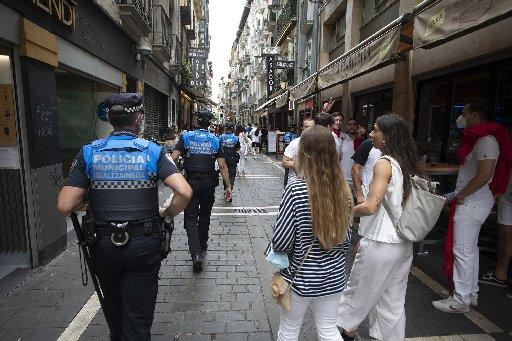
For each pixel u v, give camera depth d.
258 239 5.34
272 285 1.96
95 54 6.39
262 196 8.82
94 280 2.26
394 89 7.21
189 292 3.61
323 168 1.82
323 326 2.04
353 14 10.70
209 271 4.14
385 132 2.32
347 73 6.14
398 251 2.30
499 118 4.50
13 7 3.66
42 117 4.24
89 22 6.08
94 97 7.61
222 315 3.18
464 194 3.12
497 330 3.01
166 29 13.82
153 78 12.65
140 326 2.14
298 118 19.62
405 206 2.24
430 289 3.74
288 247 1.85
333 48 14.08
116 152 2.04
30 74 4.00
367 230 2.37
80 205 2.12
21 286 3.66
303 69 18.42
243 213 6.99
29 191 4.04
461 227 3.20
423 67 6.07
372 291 2.38
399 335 2.46
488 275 4.00
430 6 3.58
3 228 4.07
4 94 3.88
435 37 3.44
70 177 2.05
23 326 2.96
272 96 25.14
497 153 2.99
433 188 2.30
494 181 3.16
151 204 2.12
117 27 7.73
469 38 4.79
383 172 2.20
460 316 3.21
